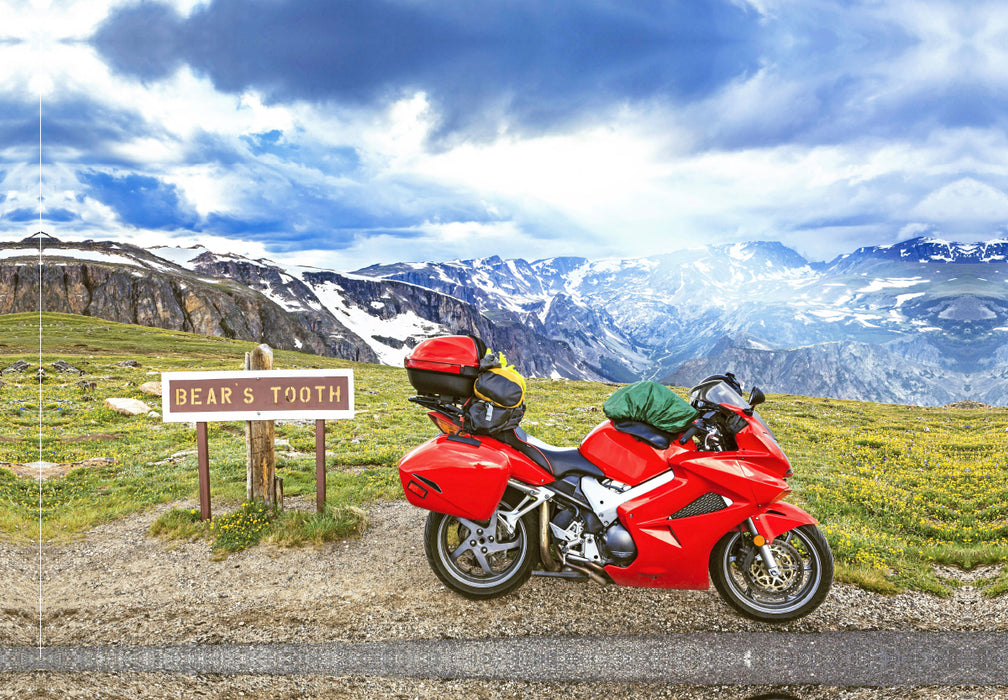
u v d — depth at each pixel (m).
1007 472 14.01
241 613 5.61
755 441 5.53
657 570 5.39
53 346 84.31
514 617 5.44
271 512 8.19
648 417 5.51
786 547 5.58
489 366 5.89
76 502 9.87
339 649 4.94
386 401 29.70
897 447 18.42
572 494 5.56
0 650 4.90
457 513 5.61
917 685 4.38
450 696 4.34
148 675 4.55
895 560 7.00
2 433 16.89
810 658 4.78
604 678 4.55
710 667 4.68
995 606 5.68
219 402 8.31
